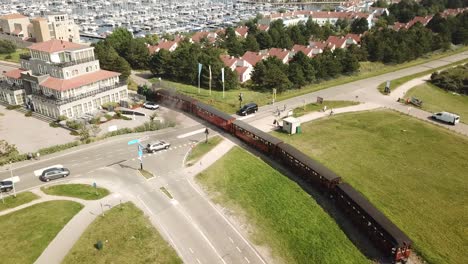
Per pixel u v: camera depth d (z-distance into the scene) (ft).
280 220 188.75
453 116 311.27
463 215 193.88
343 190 191.11
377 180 224.53
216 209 197.47
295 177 225.76
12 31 630.74
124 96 361.92
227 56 464.65
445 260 162.81
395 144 273.13
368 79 441.27
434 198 208.03
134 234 176.65
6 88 353.10
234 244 172.76
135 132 288.92
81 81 329.31
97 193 207.41
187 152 258.16
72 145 264.93
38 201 200.44
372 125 305.94
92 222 183.42
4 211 191.31
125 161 245.65
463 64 501.97
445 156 256.73
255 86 414.00
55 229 177.37
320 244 172.24
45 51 329.72
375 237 168.45
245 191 212.84
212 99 361.71
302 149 261.24
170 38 648.38
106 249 166.50
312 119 317.83
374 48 515.50
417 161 248.93
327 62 433.89
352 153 257.34
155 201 203.00
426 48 546.67
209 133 289.12
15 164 241.14
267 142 249.96
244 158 248.93
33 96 326.65
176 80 439.63
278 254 167.32
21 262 157.79
